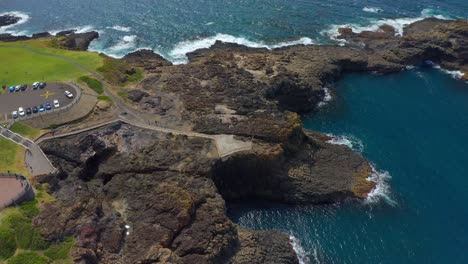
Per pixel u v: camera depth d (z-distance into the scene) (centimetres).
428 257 9806
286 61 16338
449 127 13788
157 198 9662
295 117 12350
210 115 12581
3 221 8494
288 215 10881
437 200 11169
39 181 9569
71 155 10706
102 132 11538
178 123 12200
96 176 10719
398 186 11594
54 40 17088
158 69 15188
